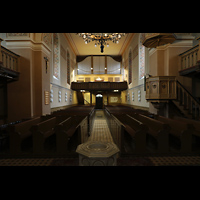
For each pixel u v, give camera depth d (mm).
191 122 4629
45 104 7570
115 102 20250
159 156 3588
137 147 3637
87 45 15773
